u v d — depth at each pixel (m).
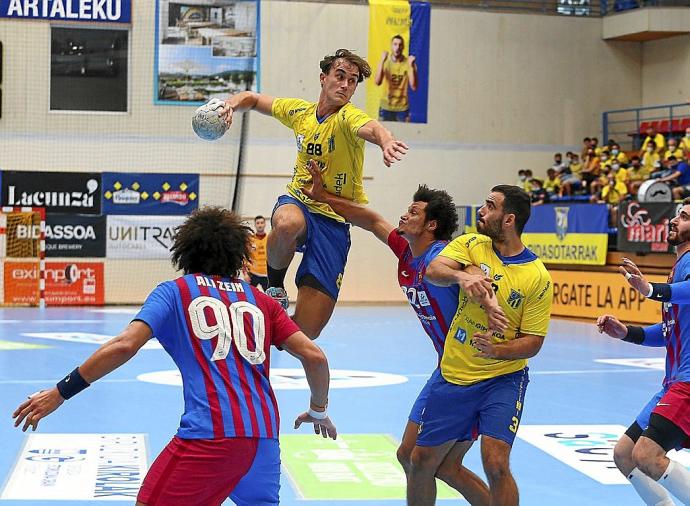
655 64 31.44
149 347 18.61
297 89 29.67
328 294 7.38
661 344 7.29
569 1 31.64
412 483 6.74
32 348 18.02
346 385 14.21
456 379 6.43
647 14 29.78
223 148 29.30
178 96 28.83
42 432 10.36
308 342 5.23
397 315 26.89
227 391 4.86
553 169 29.56
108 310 26.94
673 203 22.80
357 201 7.41
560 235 26.64
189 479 4.74
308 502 7.88
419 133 30.56
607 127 31.62
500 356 6.07
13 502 7.60
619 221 24.16
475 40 30.84
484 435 6.23
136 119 28.64
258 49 29.05
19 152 28.03
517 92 31.22
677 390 6.63
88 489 8.01
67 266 28.39
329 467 9.11
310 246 7.36
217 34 28.83
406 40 29.66
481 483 6.86
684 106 30.23
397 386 14.17
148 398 12.68
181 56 28.73
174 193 28.95
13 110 27.95
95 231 28.50
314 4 29.69
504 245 6.39
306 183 7.32
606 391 13.98
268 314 5.22
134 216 28.73
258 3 28.95
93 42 28.33
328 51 29.83
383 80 29.61
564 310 26.61
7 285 27.78
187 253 5.25
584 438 10.63
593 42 31.62
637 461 6.58
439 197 6.78
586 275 25.91
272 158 29.66
